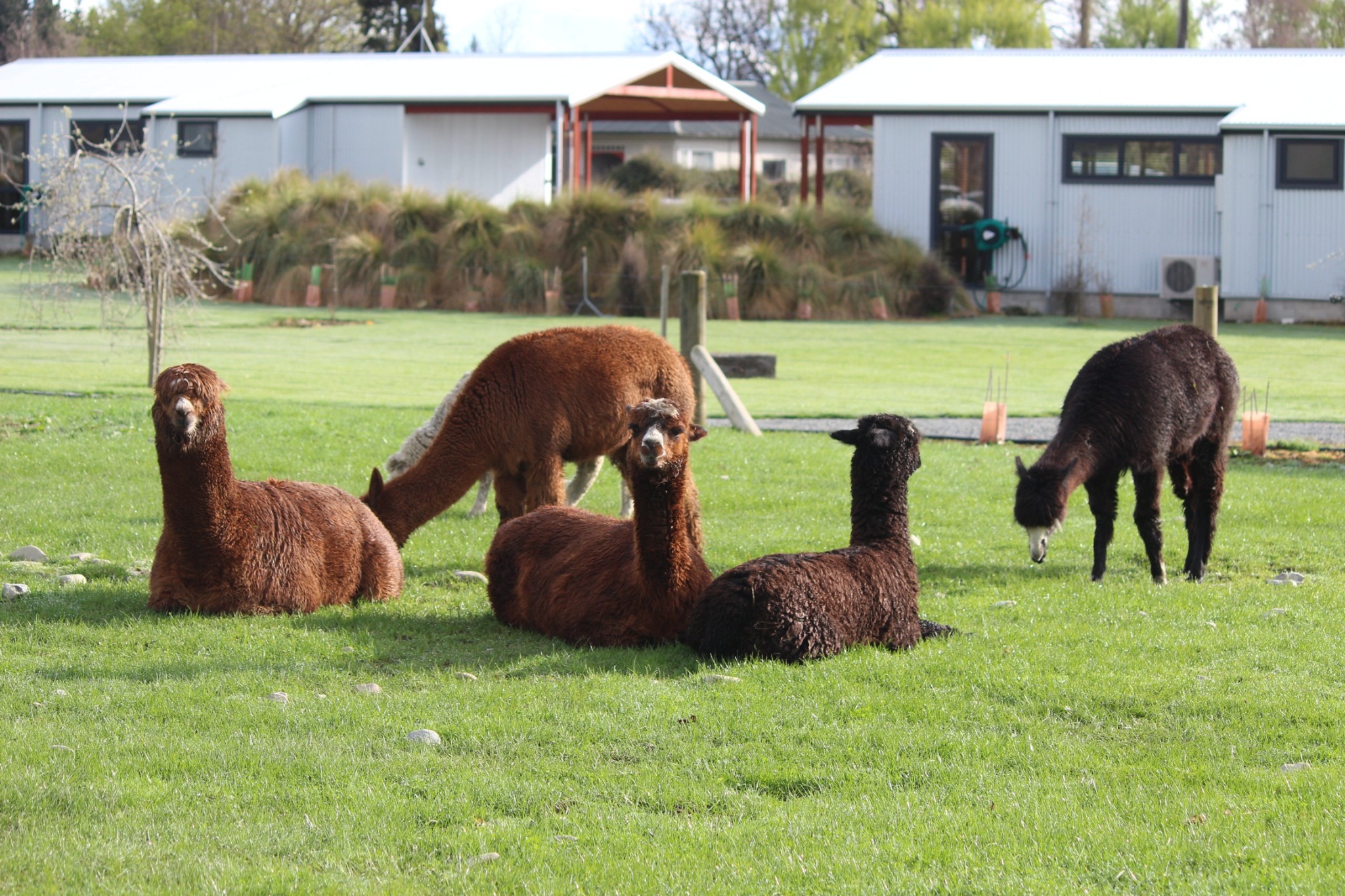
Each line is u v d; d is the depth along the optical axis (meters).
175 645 6.82
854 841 4.42
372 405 17.41
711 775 5.04
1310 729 5.54
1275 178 33.22
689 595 6.99
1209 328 14.61
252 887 4.01
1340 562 9.51
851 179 55.81
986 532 10.69
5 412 15.34
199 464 7.24
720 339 28.38
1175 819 4.60
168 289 18.70
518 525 7.76
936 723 5.65
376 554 8.13
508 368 8.95
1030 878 4.14
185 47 77.50
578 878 4.13
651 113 45.88
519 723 5.56
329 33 79.56
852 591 6.75
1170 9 66.25
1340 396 20.00
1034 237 35.72
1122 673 6.36
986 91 36.47
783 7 79.44
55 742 5.25
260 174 38.94
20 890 3.96
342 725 5.56
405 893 3.99
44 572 8.55
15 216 42.44
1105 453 8.73
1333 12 68.31
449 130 41.00
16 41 76.56
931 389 21.03
